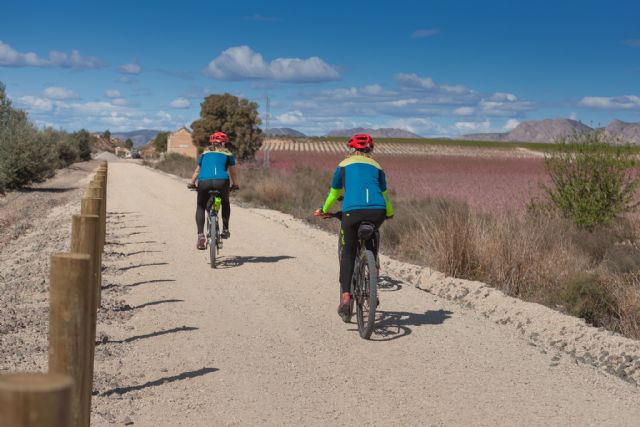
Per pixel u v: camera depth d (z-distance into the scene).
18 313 7.03
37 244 12.77
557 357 5.82
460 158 55.41
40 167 32.19
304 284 9.01
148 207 20.56
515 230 10.59
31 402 1.28
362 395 4.82
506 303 7.90
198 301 7.85
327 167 38.62
